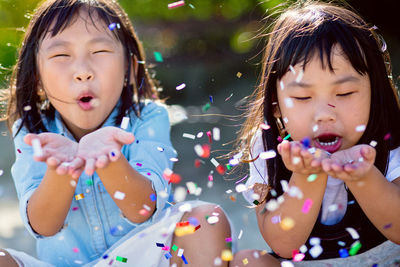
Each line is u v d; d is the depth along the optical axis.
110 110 2.04
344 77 1.72
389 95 1.85
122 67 2.04
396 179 1.85
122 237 2.02
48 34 1.98
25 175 2.01
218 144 5.04
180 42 10.55
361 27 1.83
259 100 2.05
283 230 1.77
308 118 1.75
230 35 10.45
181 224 1.85
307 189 1.67
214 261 1.82
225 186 3.82
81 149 1.63
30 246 2.95
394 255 1.84
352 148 1.58
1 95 2.34
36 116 2.14
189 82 8.68
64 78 1.94
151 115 2.18
